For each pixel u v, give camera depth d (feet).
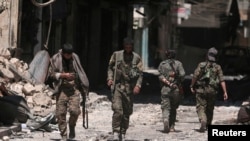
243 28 369.50
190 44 335.67
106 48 161.27
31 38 101.81
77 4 127.24
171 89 70.49
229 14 335.47
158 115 92.02
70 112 57.21
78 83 58.90
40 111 75.31
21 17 96.73
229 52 248.52
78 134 66.18
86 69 140.05
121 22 180.24
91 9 141.08
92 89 134.62
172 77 70.64
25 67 89.86
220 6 338.13
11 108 67.15
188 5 298.15
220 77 71.72
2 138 58.65
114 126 59.11
